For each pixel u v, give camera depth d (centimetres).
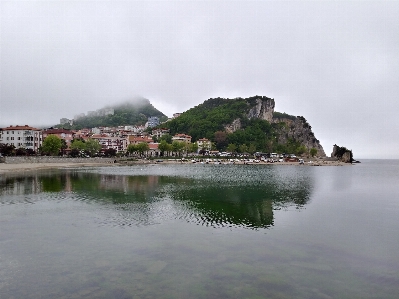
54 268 1955
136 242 2488
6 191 5231
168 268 1975
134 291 1664
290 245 2484
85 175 8675
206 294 1647
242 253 2277
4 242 2459
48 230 2808
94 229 2858
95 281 1778
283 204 4325
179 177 8594
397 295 1689
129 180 7462
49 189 5509
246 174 10294
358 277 1908
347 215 3641
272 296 1647
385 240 2658
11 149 14038
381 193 5612
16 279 1802
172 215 3497
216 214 3588
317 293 1694
